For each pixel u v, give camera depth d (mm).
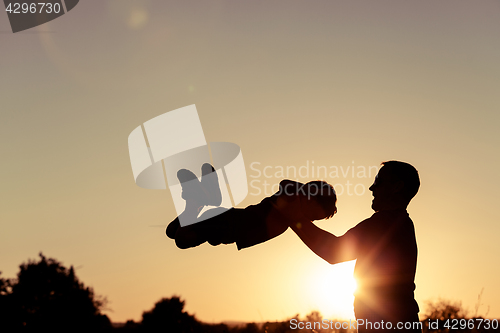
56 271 21812
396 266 2725
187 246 2926
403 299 2707
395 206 2914
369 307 2736
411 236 2826
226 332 6652
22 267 21953
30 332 20469
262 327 6309
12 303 20984
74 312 20406
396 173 2914
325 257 2699
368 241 2730
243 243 2873
